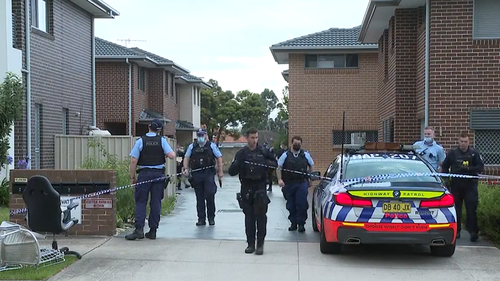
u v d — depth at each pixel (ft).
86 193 29.09
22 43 46.47
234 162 25.88
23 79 46.11
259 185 25.80
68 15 56.54
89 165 38.19
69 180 29.07
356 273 22.45
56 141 46.01
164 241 28.58
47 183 23.24
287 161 31.58
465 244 28.40
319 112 73.56
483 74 40.37
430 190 23.30
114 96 84.69
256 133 25.81
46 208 23.36
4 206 39.86
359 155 27.71
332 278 21.70
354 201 23.41
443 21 40.60
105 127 86.43
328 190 25.85
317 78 73.61
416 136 46.03
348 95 73.31
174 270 22.76
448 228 23.13
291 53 73.46
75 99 58.70
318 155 73.46
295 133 73.87
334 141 73.56
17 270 22.13
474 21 40.47
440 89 40.73
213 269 22.95
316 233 31.63
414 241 23.02
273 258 24.95
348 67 73.31
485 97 40.40
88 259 24.44
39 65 49.90
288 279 21.53
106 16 63.77
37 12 50.62
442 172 29.53
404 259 24.98
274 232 31.96
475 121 40.37
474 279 21.74
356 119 73.10
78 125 59.47
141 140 29.01
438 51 40.70
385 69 53.36
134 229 31.63
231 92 164.66
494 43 40.19
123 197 34.06
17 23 46.29
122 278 21.58
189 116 121.70
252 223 26.05
